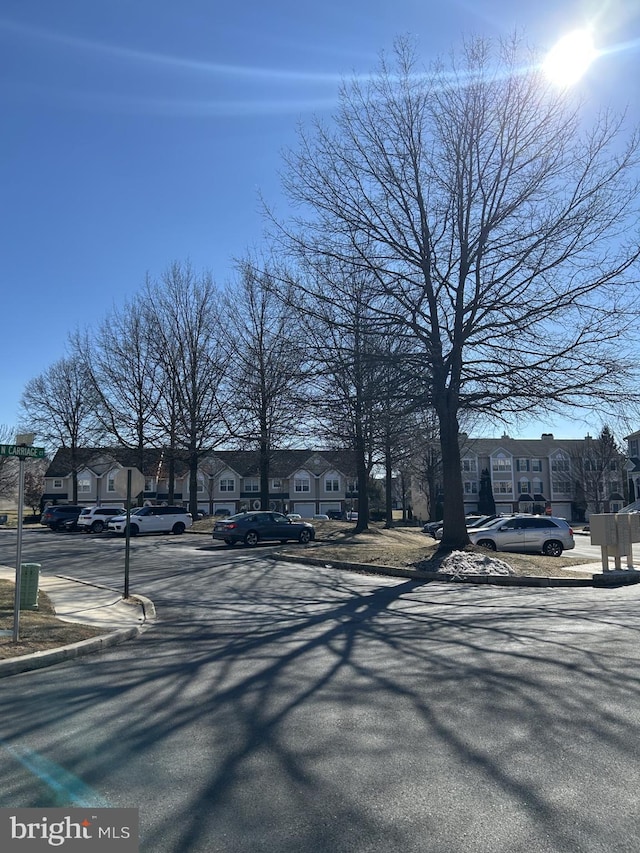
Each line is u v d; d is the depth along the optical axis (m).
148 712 6.36
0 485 70.81
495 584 16.53
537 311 17.98
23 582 12.20
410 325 19.03
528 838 3.84
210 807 4.30
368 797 4.40
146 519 36.56
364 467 35.44
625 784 4.55
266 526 28.64
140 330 42.75
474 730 5.65
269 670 7.80
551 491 74.25
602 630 9.98
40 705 6.73
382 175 19.25
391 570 18.44
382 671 7.66
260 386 31.55
